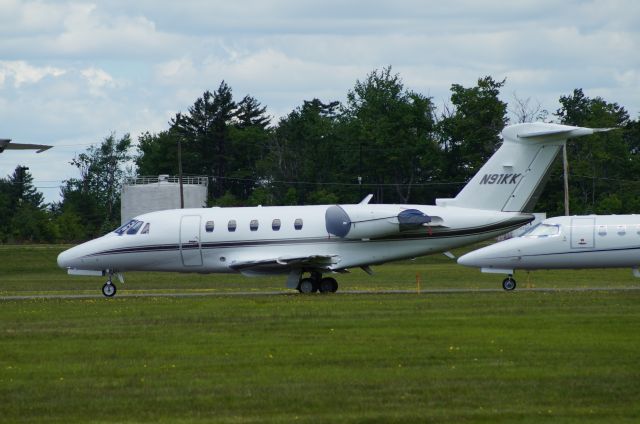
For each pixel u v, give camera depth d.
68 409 57.25
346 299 116.38
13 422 54.75
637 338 79.12
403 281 172.75
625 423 53.44
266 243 130.12
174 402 58.47
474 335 81.25
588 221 130.00
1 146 116.94
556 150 129.00
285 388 61.53
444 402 57.72
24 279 195.25
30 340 81.88
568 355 71.50
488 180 130.00
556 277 177.12
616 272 191.12
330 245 129.25
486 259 131.12
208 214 132.62
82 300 123.88
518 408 56.34
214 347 76.75
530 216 129.75
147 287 166.75
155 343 79.31
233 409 56.72
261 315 97.81
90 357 73.12
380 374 65.38
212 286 167.50
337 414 55.28
